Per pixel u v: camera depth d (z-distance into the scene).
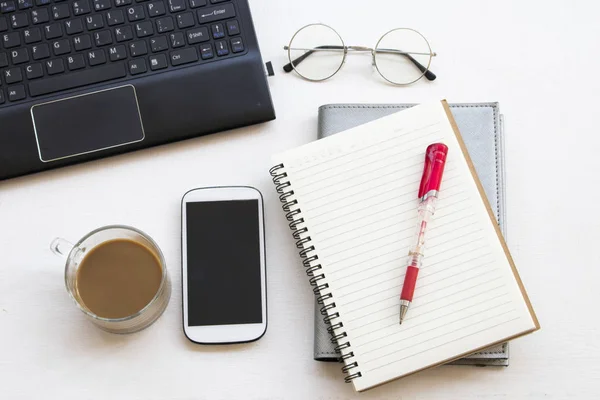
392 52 0.85
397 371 0.71
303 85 0.85
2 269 0.78
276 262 0.79
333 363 0.76
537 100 0.84
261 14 0.87
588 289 0.78
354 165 0.77
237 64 0.81
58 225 0.80
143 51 0.80
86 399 0.75
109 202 0.80
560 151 0.82
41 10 0.80
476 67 0.85
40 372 0.76
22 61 0.79
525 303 0.72
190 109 0.80
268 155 0.82
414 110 0.78
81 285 0.75
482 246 0.74
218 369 0.76
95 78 0.79
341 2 0.87
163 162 0.81
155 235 0.80
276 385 0.75
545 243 0.79
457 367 0.76
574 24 0.86
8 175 0.79
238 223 0.78
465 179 0.75
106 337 0.76
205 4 0.81
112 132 0.80
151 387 0.75
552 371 0.75
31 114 0.79
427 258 0.74
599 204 0.81
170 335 0.76
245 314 0.76
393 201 0.76
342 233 0.75
